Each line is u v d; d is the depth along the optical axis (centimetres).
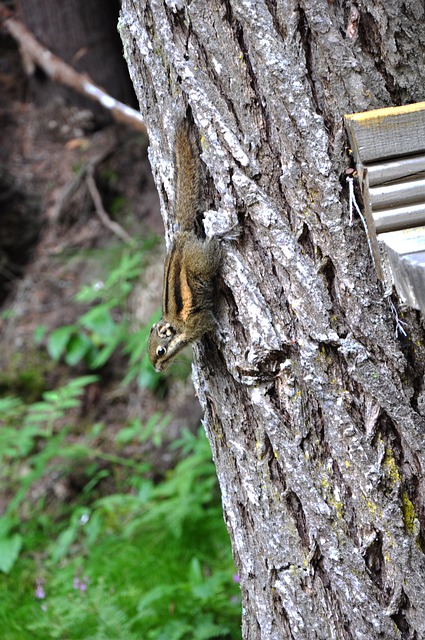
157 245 1111
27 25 1208
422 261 369
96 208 1192
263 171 412
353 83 399
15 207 1210
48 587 837
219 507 868
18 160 1249
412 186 395
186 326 458
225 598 712
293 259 410
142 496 877
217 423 457
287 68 397
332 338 406
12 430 957
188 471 880
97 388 1098
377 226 398
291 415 419
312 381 412
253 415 434
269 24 397
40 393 1103
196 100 417
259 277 420
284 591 430
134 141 1205
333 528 415
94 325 1016
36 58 1202
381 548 413
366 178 395
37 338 1080
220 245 426
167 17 422
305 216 407
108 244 1164
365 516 412
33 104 1296
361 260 405
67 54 1170
